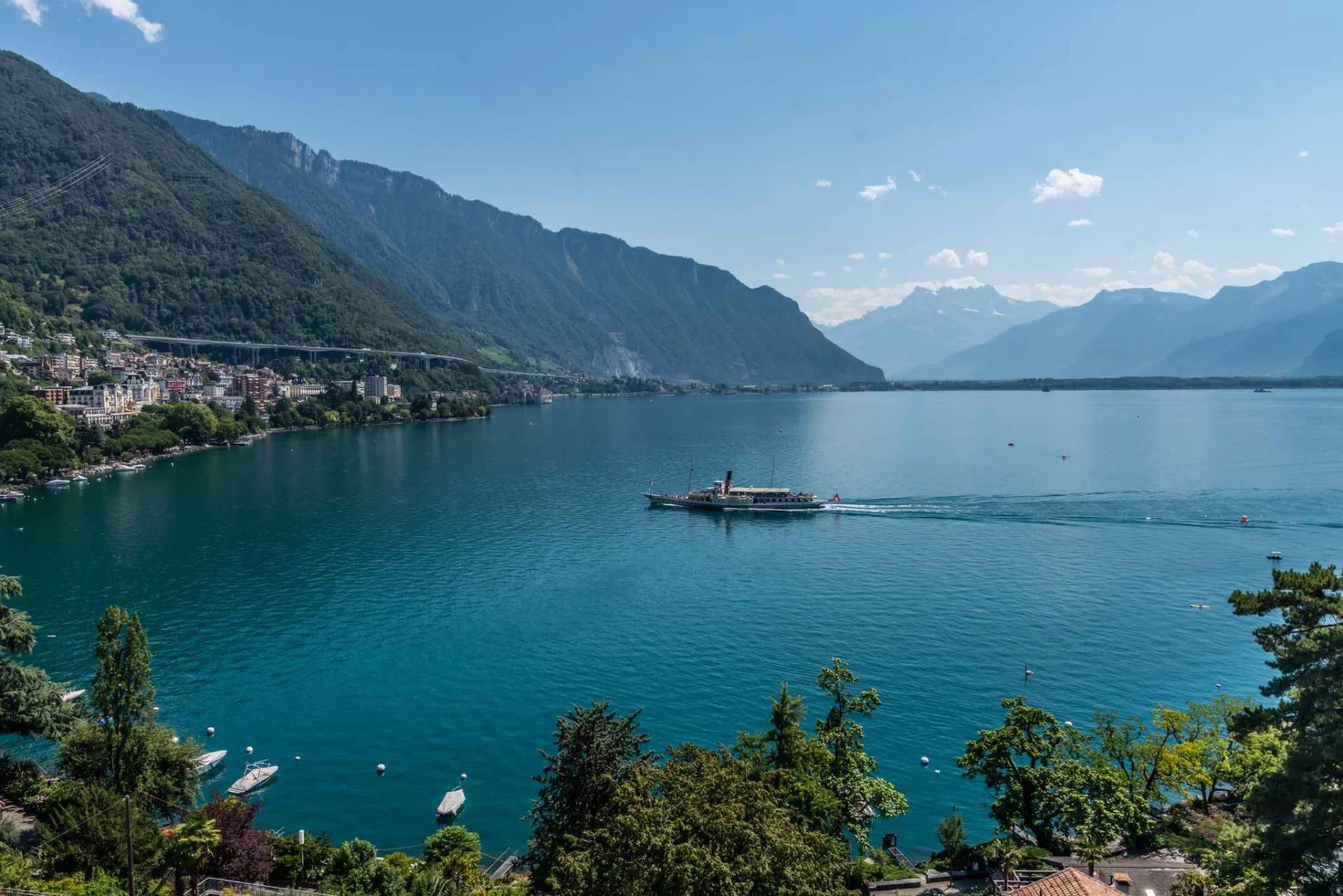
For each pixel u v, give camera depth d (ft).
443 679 362.33
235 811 213.25
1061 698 338.13
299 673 368.68
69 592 471.62
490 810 272.10
